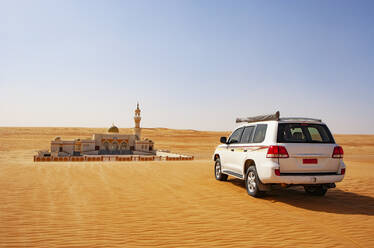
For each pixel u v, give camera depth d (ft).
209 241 14.35
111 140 229.86
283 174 21.45
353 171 41.16
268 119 24.04
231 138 30.27
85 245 13.47
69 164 45.06
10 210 18.99
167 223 17.11
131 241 14.12
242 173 25.93
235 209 20.47
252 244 14.05
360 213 19.95
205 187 27.99
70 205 20.52
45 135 446.60
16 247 13.08
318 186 24.61
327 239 14.93
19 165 42.42
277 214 19.42
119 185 28.02
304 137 23.72
